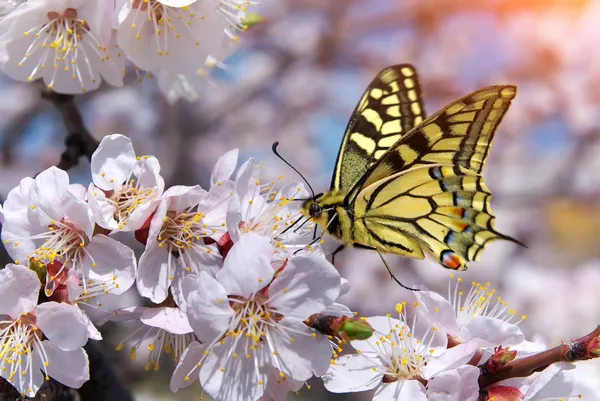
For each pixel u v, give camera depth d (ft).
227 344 1.11
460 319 1.18
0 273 1.10
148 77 1.32
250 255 1.10
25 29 1.24
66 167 1.36
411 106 1.31
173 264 1.14
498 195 2.63
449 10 2.59
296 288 1.11
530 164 2.71
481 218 1.27
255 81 2.65
